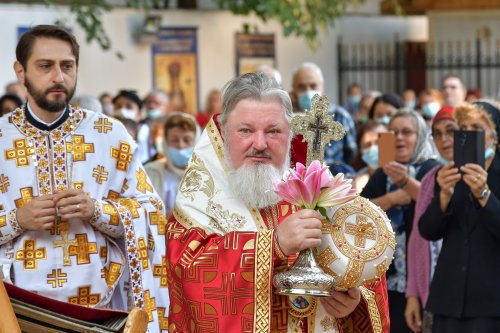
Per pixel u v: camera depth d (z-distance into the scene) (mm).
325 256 4305
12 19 17016
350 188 4238
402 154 7953
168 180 9188
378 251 4344
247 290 4270
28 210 5340
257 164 4363
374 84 21984
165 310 5836
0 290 4145
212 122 4602
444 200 6570
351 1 19609
